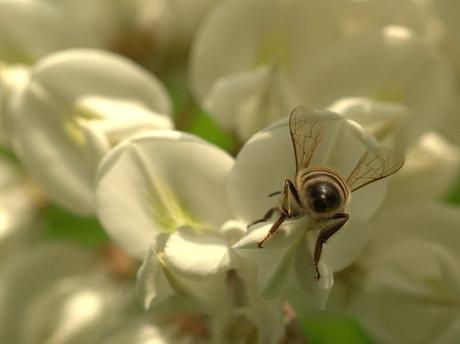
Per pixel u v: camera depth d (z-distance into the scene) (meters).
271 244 0.15
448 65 0.18
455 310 0.17
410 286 0.17
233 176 0.15
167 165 0.16
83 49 0.19
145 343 0.17
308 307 0.16
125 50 0.20
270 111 0.17
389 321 0.17
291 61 0.18
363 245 0.16
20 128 0.17
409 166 0.18
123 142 0.16
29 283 0.18
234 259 0.15
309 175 0.15
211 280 0.16
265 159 0.15
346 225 0.15
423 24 0.18
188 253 0.15
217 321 0.16
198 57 0.18
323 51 0.18
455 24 0.18
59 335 0.18
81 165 0.17
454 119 0.19
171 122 0.17
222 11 0.18
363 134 0.15
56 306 0.18
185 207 0.16
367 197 0.15
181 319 0.17
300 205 0.15
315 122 0.15
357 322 0.19
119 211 0.16
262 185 0.15
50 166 0.17
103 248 0.19
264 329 0.16
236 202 0.16
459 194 0.20
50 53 0.19
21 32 0.18
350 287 0.17
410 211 0.17
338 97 0.17
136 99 0.17
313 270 0.15
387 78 0.17
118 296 0.18
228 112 0.17
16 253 0.19
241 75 0.17
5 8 0.18
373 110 0.17
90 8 0.20
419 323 0.17
